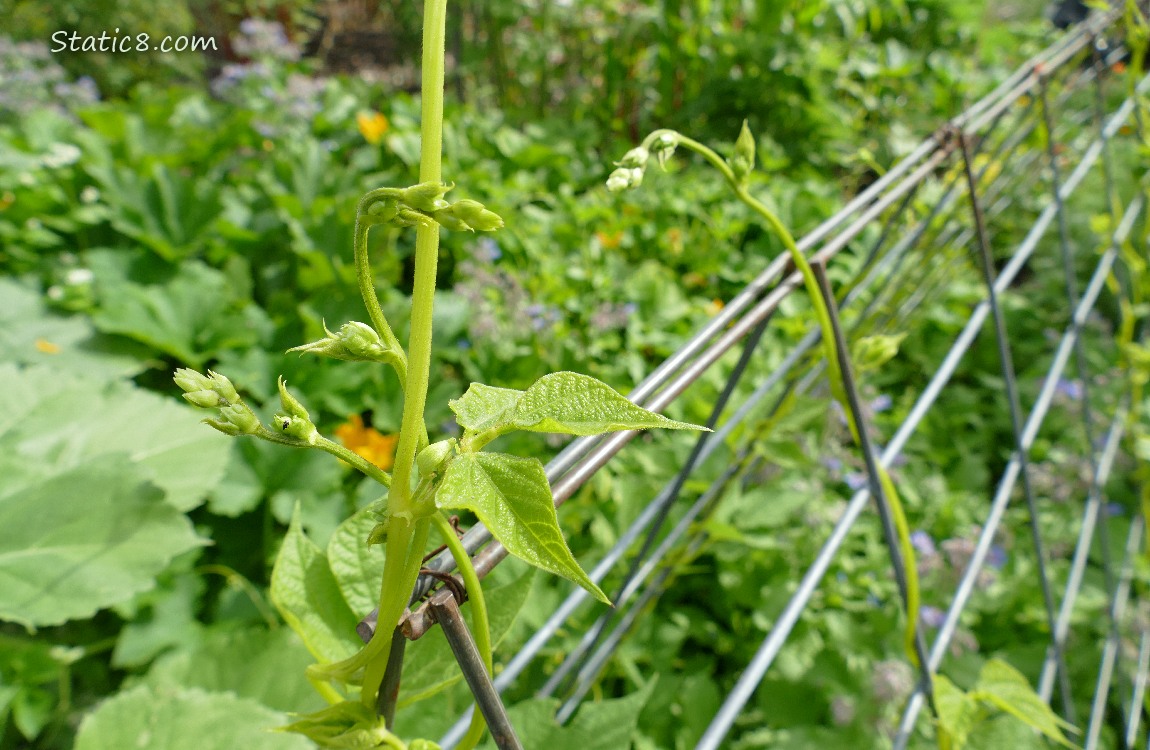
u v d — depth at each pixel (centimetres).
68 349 80
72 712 54
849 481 67
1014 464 44
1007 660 62
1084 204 107
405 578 15
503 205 107
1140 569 68
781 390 44
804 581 34
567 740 36
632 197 116
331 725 17
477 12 180
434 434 76
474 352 85
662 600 64
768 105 151
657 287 96
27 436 50
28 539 42
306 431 14
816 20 167
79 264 94
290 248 103
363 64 252
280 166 113
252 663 50
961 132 38
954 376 100
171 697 40
